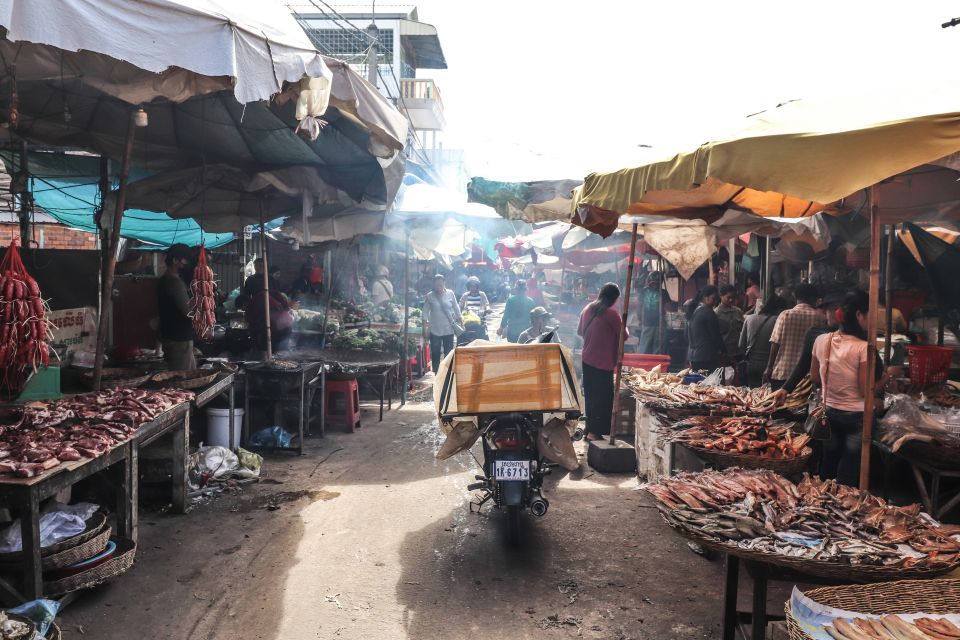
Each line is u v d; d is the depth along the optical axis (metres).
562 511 5.91
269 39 4.39
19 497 3.41
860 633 2.41
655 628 3.94
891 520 3.36
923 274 8.20
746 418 5.38
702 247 9.17
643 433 6.76
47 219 13.75
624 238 12.20
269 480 6.67
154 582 4.42
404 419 9.76
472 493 6.36
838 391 4.91
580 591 4.40
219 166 8.23
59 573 3.87
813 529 3.26
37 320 4.54
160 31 3.75
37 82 6.39
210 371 6.91
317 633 3.85
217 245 15.47
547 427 5.42
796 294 7.00
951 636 2.39
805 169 3.23
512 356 5.34
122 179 5.90
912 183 5.32
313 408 8.98
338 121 7.17
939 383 6.07
